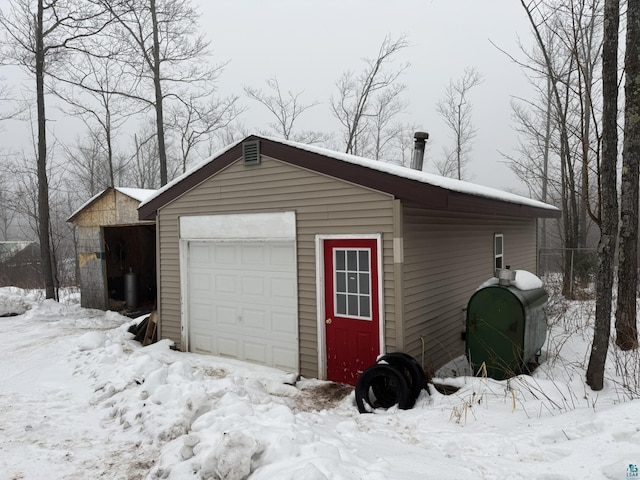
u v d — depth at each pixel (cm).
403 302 526
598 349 446
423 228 588
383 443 374
